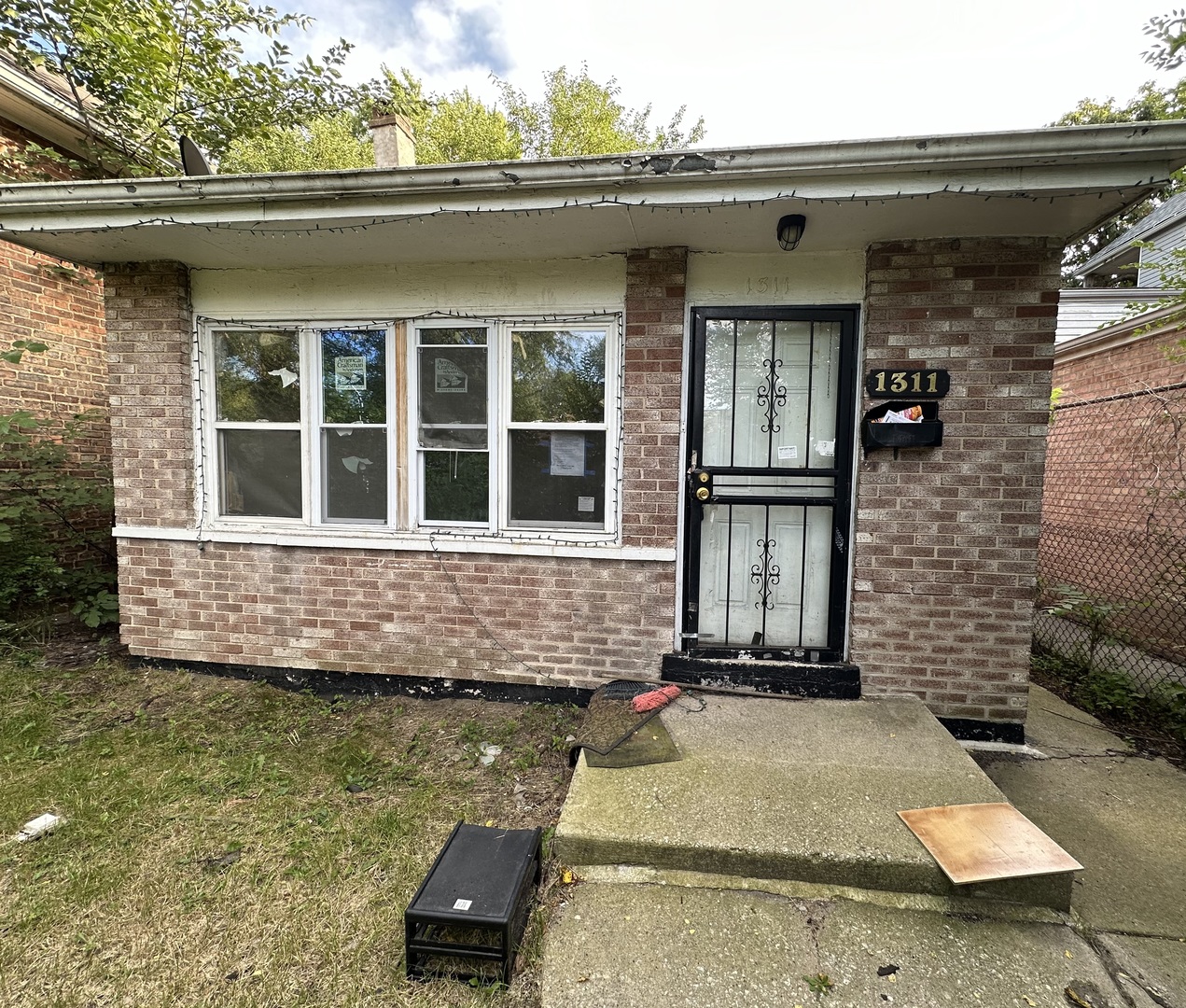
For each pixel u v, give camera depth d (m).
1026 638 3.22
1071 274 10.49
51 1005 1.72
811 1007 1.72
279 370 4.04
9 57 5.08
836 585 3.50
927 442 3.18
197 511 4.12
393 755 3.17
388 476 3.93
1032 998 1.76
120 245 3.56
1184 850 2.45
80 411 5.98
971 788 2.49
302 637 4.01
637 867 2.22
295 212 3.03
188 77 5.75
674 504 3.49
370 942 1.96
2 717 3.47
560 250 3.48
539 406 3.74
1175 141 2.28
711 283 3.47
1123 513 5.46
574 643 3.68
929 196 2.59
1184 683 3.95
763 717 3.12
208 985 1.80
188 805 2.69
